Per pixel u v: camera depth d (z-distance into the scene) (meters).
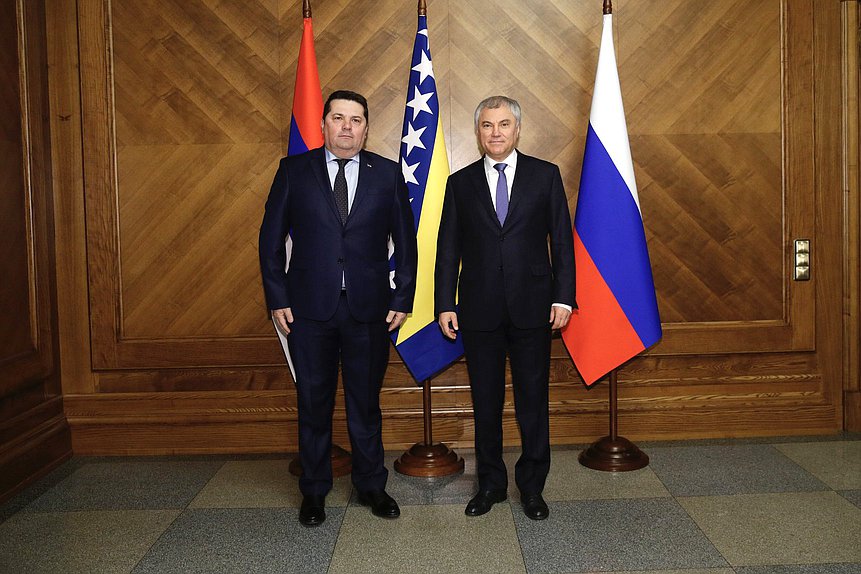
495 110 2.65
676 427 3.69
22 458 3.12
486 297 2.66
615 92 3.17
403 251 2.73
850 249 3.69
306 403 2.69
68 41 3.58
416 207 3.17
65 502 2.96
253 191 3.62
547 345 2.72
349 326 2.67
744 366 3.72
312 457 2.72
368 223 2.65
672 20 3.59
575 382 3.70
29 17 3.41
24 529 2.68
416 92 3.19
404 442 3.63
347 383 2.74
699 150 3.63
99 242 3.63
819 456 3.35
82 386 3.68
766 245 3.68
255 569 2.33
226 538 2.58
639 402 3.68
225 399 3.65
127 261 3.65
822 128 3.65
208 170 3.62
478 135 2.76
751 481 3.04
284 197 2.66
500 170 2.73
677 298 3.68
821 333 3.72
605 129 3.16
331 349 2.70
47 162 3.57
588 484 3.05
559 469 3.26
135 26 3.58
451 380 3.66
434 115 3.18
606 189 3.14
